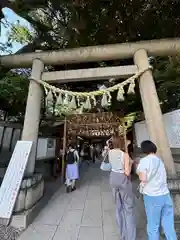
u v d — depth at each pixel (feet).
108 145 8.13
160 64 14.12
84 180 19.98
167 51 11.54
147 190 5.89
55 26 15.56
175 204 7.73
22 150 10.09
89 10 13.79
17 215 8.14
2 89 13.57
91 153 48.73
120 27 14.80
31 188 9.46
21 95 15.02
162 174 5.96
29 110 11.28
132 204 6.73
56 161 22.45
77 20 14.51
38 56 12.45
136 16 13.78
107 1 12.96
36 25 15.51
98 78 11.73
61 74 11.88
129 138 20.47
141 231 7.61
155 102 10.21
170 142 11.34
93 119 22.06
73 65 17.07
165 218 5.88
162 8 12.86
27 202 8.93
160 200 5.71
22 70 16.46
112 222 8.67
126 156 7.07
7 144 13.78
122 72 11.30
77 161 15.46
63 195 13.61
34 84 11.85
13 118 17.62
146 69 10.83
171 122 11.28
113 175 6.98
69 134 24.67
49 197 13.00
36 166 18.17
